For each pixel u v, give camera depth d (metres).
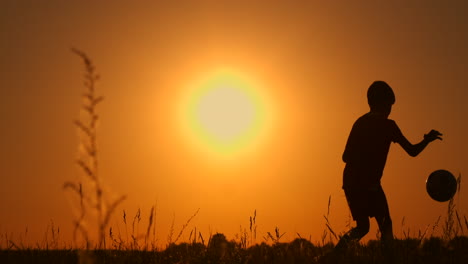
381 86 7.09
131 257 5.61
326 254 6.09
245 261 6.14
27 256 5.83
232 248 6.48
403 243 6.18
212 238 6.47
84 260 1.88
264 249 6.49
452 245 5.78
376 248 6.25
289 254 6.03
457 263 5.38
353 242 6.30
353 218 6.82
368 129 6.94
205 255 6.27
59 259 5.65
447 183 6.88
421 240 6.06
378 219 6.82
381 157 6.88
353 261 5.80
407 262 5.51
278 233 6.44
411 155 7.00
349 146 7.02
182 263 5.93
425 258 5.59
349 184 6.89
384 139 6.88
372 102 7.12
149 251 5.78
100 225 1.72
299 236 6.50
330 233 6.54
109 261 5.29
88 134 1.74
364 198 6.77
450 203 5.61
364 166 6.84
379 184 6.85
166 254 6.24
